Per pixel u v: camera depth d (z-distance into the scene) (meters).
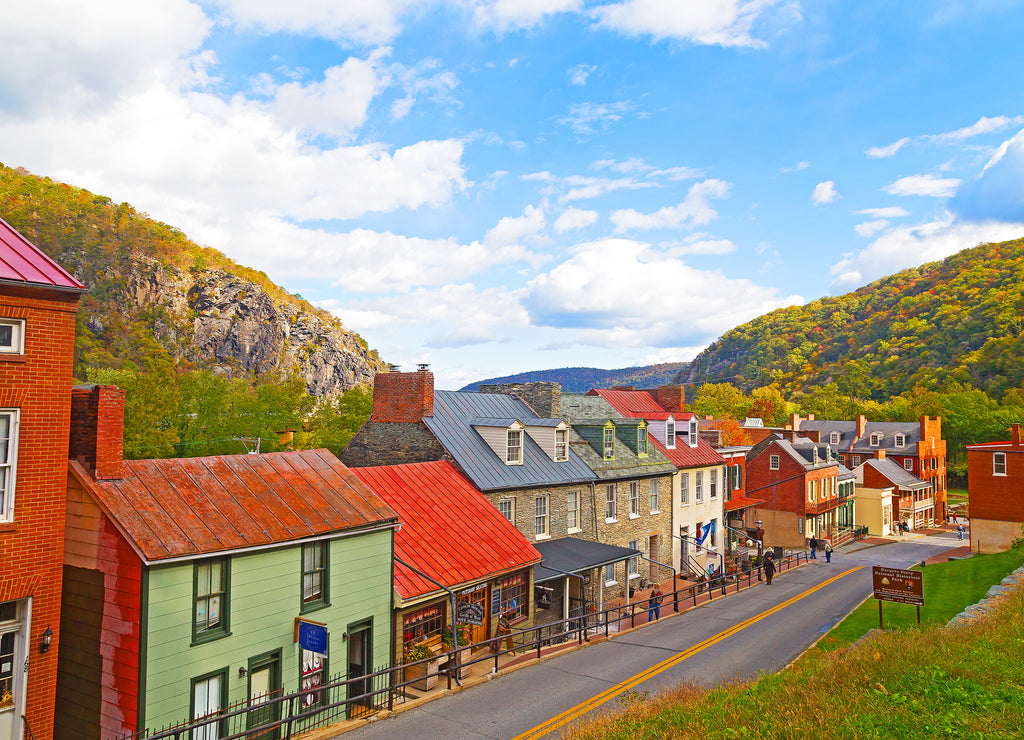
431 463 25.73
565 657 21.25
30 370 12.48
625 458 35.41
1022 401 105.81
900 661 12.39
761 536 53.59
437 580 19.62
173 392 73.00
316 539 15.97
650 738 10.55
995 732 8.88
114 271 172.75
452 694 17.27
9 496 12.19
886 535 66.38
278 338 198.12
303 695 14.45
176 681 13.04
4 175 187.75
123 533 12.84
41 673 12.51
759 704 11.25
